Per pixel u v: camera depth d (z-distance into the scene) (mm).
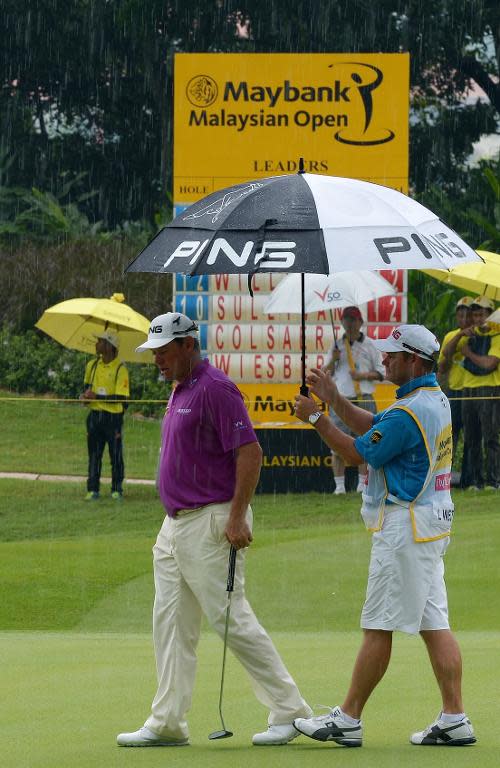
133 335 49062
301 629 30219
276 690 17516
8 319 74188
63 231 87250
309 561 36750
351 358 44500
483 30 103375
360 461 17500
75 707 19391
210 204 17750
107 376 46375
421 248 16734
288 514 43688
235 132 47656
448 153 105938
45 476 50906
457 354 45469
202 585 17578
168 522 18031
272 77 47594
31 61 104625
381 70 47406
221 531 17594
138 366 66125
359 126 47656
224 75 47594
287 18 94938
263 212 17062
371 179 47719
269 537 40094
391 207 17328
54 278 75438
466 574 34688
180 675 17516
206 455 17656
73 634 29031
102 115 110938
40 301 74562
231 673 22703
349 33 95188
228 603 17578
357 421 18234
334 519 42781
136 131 109750
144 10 95812
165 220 82750
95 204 110938
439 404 17375
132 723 18312
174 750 16875
